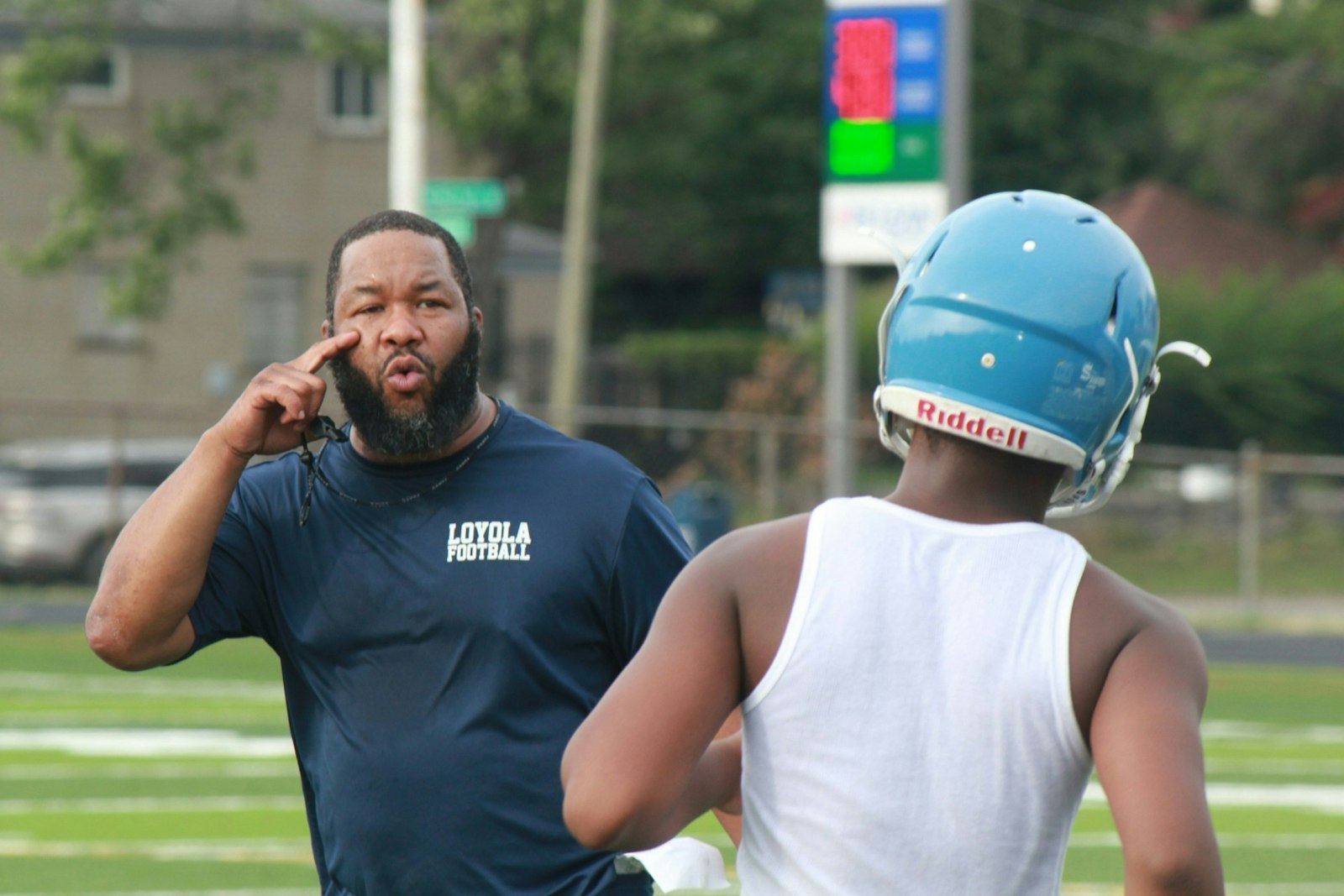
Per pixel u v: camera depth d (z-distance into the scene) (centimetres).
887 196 5878
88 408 7275
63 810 3388
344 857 1285
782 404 9331
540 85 10369
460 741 1259
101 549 7631
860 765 769
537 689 1275
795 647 781
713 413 13875
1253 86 17900
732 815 951
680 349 14075
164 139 10488
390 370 1250
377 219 1295
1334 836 3353
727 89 18162
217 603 1291
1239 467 8212
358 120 12975
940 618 780
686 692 777
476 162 11000
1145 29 19925
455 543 1277
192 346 12762
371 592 1277
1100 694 771
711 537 7119
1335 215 16975
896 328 830
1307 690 5609
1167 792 732
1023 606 781
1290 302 12125
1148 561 8850
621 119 17225
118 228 10356
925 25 5809
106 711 4641
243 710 4719
